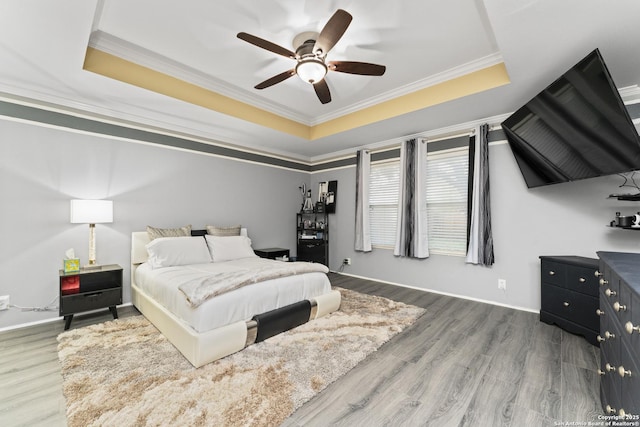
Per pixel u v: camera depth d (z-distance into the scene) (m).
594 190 2.86
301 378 1.86
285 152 5.29
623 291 1.24
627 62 2.21
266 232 5.07
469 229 3.60
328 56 2.62
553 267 2.78
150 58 2.66
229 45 2.47
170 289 2.37
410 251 4.10
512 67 2.30
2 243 2.66
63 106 2.97
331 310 3.02
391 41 2.39
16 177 2.73
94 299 2.78
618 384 1.28
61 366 2.00
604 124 1.94
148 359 2.06
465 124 3.67
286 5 2.01
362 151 4.76
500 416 1.54
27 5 1.66
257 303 2.31
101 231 3.23
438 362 2.11
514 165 3.33
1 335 2.53
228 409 1.55
